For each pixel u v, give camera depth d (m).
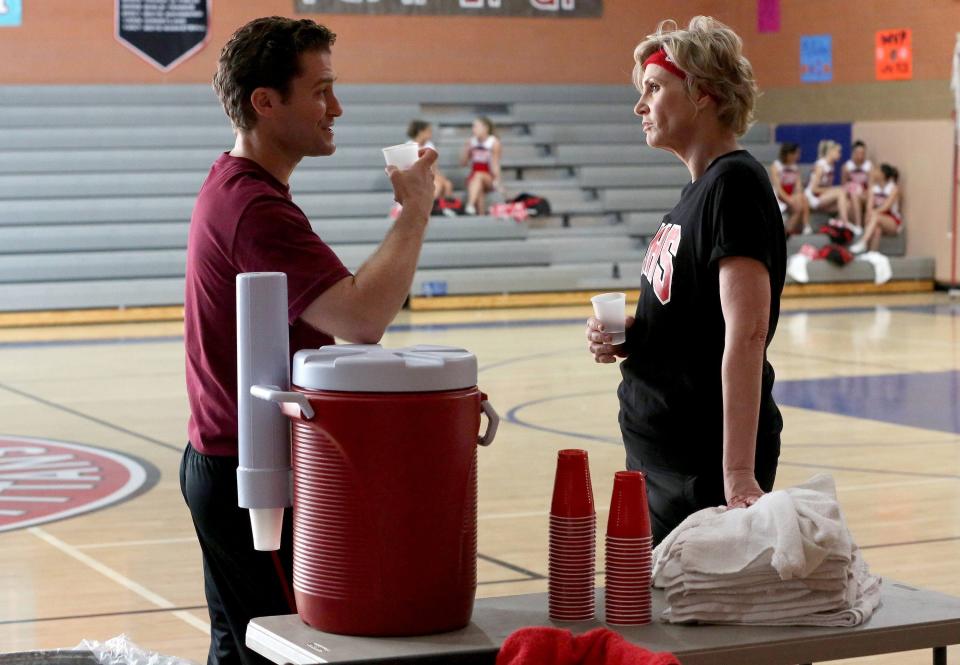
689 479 3.07
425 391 2.28
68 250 15.88
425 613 2.32
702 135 3.07
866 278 17.92
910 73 18.23
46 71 17.42
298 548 2.37
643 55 3.16
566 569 2.46
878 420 9.19
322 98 2.92
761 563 2.38
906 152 18.36
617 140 19.14
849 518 6.42
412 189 2.75
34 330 14.67
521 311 16.17
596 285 17.08
